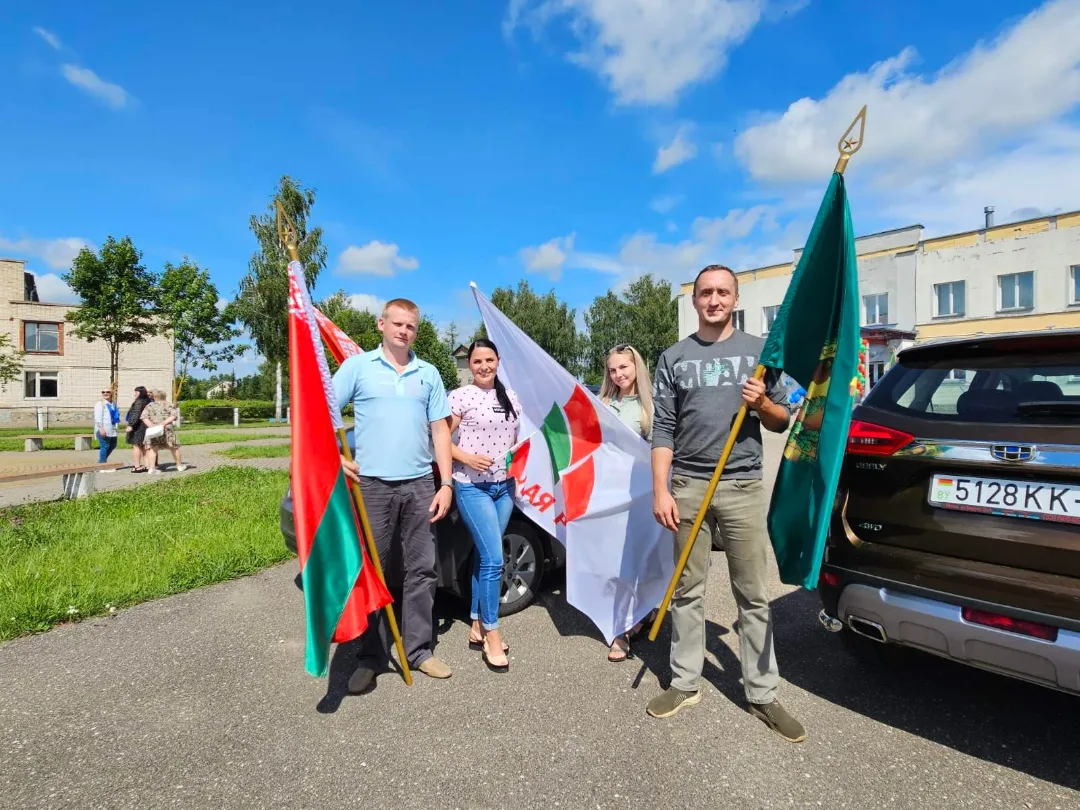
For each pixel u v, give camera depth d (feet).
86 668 10.93
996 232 81.61
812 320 8.84
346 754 8.34
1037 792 7.46
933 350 9.52
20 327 105.19
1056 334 8.23
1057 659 7.13
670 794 7.48
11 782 7.72
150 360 112.47
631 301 183.62
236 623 13.03
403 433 10.52
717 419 9.13
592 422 12.07
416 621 10.83
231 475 32.94
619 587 11.68
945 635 7.99
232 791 7.57
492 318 12.64
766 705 9.01
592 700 9.81
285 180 104.63
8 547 17.49
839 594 9.20
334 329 13.12
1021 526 7.71
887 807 7.21
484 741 8.64
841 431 8.27
